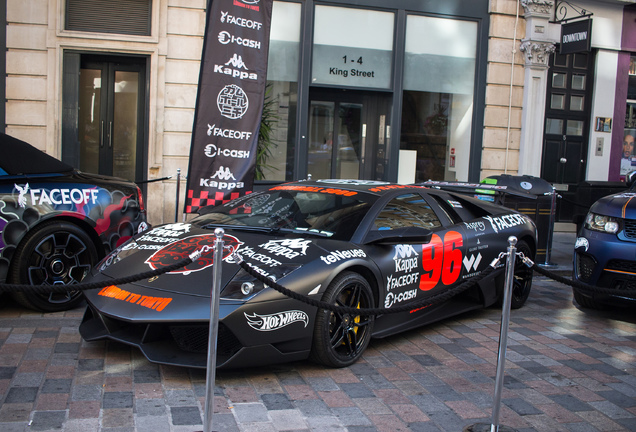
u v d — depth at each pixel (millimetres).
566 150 11398
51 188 4723
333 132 10406
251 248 3900
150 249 4090
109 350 3947
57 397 3184
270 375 3707
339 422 3102
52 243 4711
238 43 6496
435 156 10711
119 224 5125
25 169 4688
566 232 11445
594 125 11430
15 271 4512
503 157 10867
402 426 3102
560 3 10695
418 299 4590
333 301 3781
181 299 3484
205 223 4531
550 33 10672
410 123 10547
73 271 4875
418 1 10281
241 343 3430
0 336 4129
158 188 9312
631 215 5387
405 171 10609
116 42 8906
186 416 3047
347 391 3529
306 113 9992
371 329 4121
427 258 4602
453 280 4910
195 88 9289
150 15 9055
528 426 3211
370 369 3936
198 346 3566
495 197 7430
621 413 3459
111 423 2922
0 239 4375
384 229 4180
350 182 5141
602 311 5965
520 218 5883
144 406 3133
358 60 10172
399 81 10336
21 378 3414
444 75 10586
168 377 3547
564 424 3268
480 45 10594
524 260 3416
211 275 3627
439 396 3537
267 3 6586
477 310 5734
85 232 4895
